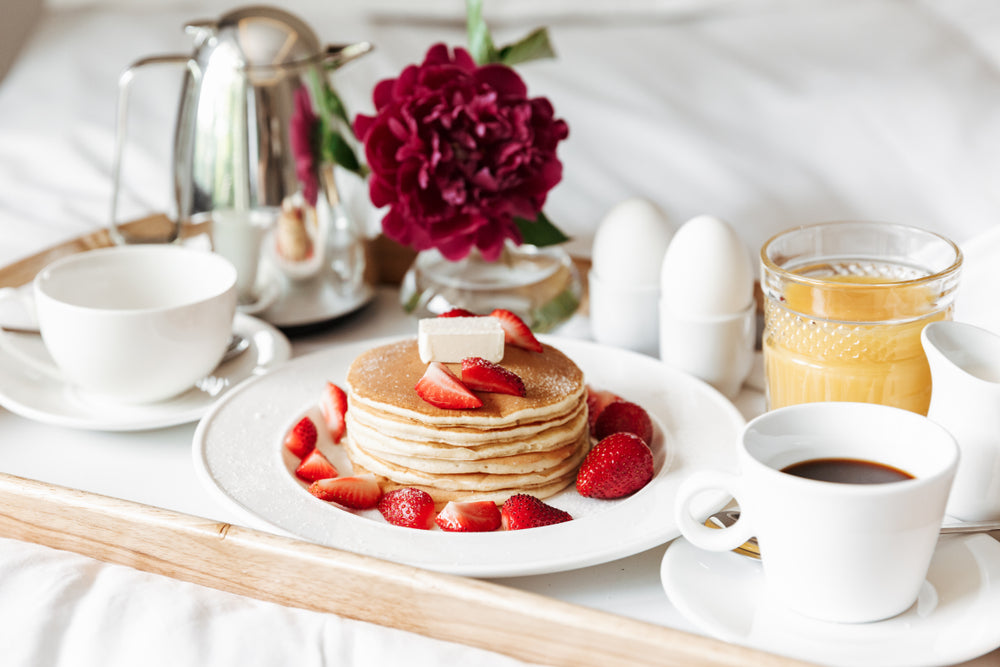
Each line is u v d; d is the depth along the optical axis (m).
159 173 1.47
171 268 1.10
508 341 1.03
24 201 1.42
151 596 0.92
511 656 0.90
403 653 0.89
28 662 0.89
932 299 0.96
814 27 1.63
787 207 1.37
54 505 0.95
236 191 1.14
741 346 1.07
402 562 0.92
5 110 1.60
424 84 1.09
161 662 0.89
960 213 1.36
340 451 1.04
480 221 1.08
